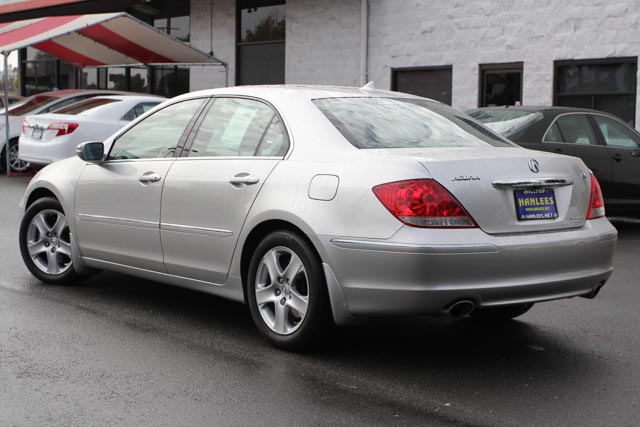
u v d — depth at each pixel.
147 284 6.93
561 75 14.84
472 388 4.41
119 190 6.02
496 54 15.52
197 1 21.12
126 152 6.13
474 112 10.67
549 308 6.30
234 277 5.27
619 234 10.46
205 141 5.61
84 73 24.31
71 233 6.46
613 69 14.18
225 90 5.73
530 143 9.84
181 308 6.12
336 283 4.65
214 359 4.85
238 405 4.09
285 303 5.00
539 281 4.61
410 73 16.98
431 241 4.36
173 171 5.65
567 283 4.74
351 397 4.24
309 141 5.00
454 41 16.11
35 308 6.00
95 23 15.58
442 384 4.47
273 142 5.19
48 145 13.88
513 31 15.27
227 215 5.24
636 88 13.88
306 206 4.77
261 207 5.01
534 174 4.74
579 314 6.12
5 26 18.33
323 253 4.67
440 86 16.52
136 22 16.17
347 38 17.95
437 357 4.99
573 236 4.79
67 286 6.77
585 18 14.39
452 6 16.08
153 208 5.75
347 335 5.45
